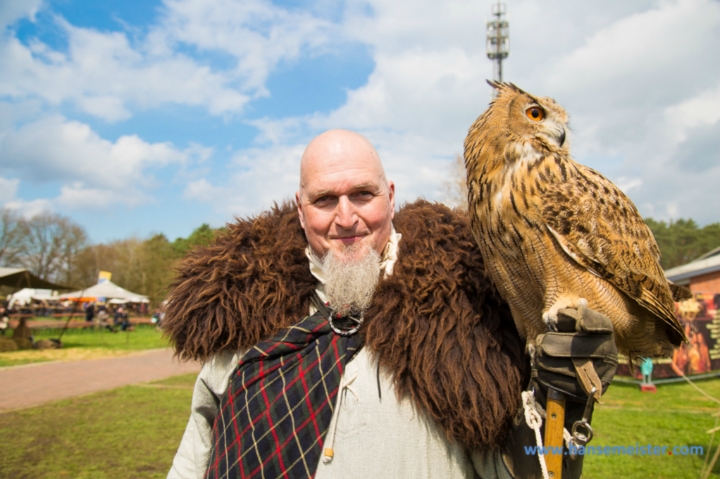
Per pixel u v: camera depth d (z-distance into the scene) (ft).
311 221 6.35
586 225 6.13
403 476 5.66
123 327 85.40
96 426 22.20
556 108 7.11
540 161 6.51
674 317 6.66
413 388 5.79
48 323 87.56
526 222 6.07
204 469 6.76
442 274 6.00
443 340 5.71
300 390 5.96
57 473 16.75
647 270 6.62
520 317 6.22
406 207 7.56
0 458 18.12
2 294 119.55
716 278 54.60
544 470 4.94
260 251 6.61
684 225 168.96
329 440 5.79
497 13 81.35
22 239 165.78
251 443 5.87
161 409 25.30
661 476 16.49
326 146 6.31
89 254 177.68
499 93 7.09
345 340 6.19
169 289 6.98
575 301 6.10
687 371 35.12
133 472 16.85
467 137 7.04
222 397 6.51
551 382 5.27
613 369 5.18
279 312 6.42
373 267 6.17
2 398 27.96
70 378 34.73
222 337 6.46
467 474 6.07
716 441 19.85
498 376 5.66
